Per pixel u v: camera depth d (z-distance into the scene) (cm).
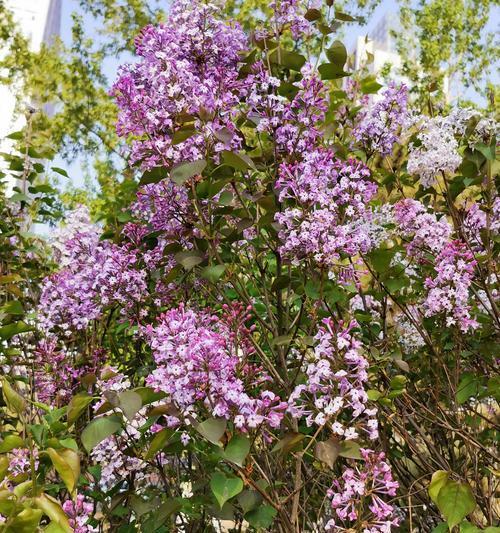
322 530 283
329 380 203
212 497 220
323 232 242
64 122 1309
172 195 276
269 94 282
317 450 187
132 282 305
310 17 294
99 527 270
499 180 304
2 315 292
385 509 190
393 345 310
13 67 1370
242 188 308
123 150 274
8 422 319
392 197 339
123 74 265
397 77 1606
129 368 347
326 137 312
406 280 288
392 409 264
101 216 382
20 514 140
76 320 313
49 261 455
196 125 255
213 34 271
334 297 260
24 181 414
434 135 285
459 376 313
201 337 187
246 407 186
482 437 321
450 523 187
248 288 342
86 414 311
